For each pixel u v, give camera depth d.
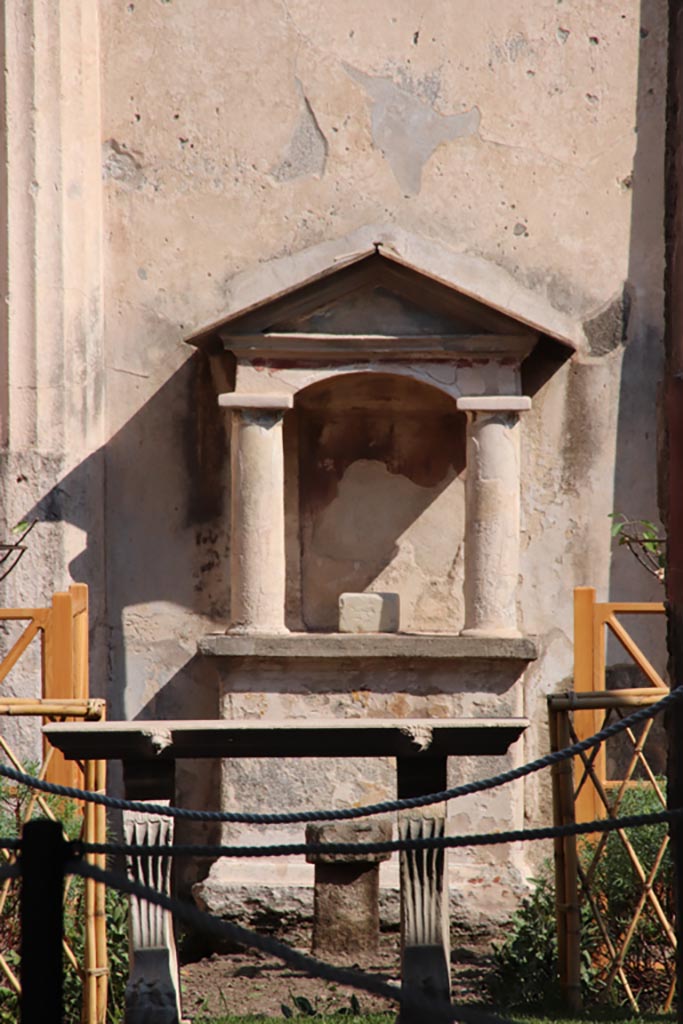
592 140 29.91
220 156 30.08
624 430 29.70
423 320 27.86
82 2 29.64
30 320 28.98
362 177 29.97
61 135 29.11
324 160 30.02
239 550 27.97
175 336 30.00
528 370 29.78
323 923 23.05
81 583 29.22
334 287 27.64
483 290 29.81
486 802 27.02
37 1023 12.01
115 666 29.88
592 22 29.92
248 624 27.86
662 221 29.81
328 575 30.06
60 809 21.38
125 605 29.88
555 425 29.70
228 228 30.05
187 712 29.70
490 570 27.66
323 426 30.12
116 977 19.86
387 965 22.86
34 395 28.98
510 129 29.89
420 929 16.52
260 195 30.02
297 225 29.97
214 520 29.86
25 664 28.48
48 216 29.03
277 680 27.52
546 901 22.05
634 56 29.89
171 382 29.98
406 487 30.08
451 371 27.89
